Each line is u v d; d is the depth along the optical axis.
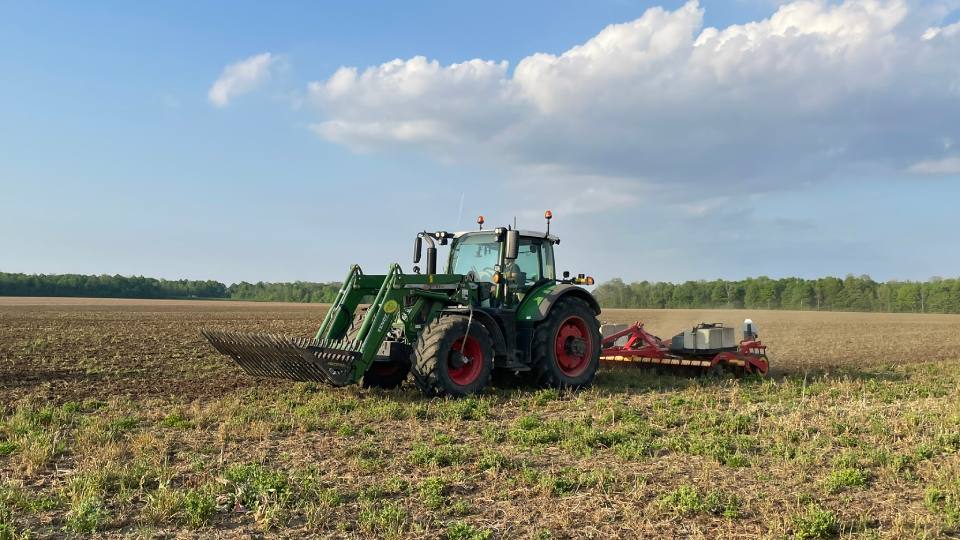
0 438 7.08
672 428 7.79
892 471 5.89
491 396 9.59
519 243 11.15
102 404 9.10
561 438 7.23
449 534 4.45
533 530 4.60
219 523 4.68
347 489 5.39
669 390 10.74
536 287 10.88
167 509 4.75
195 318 37.91
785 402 9.49
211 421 7.91
